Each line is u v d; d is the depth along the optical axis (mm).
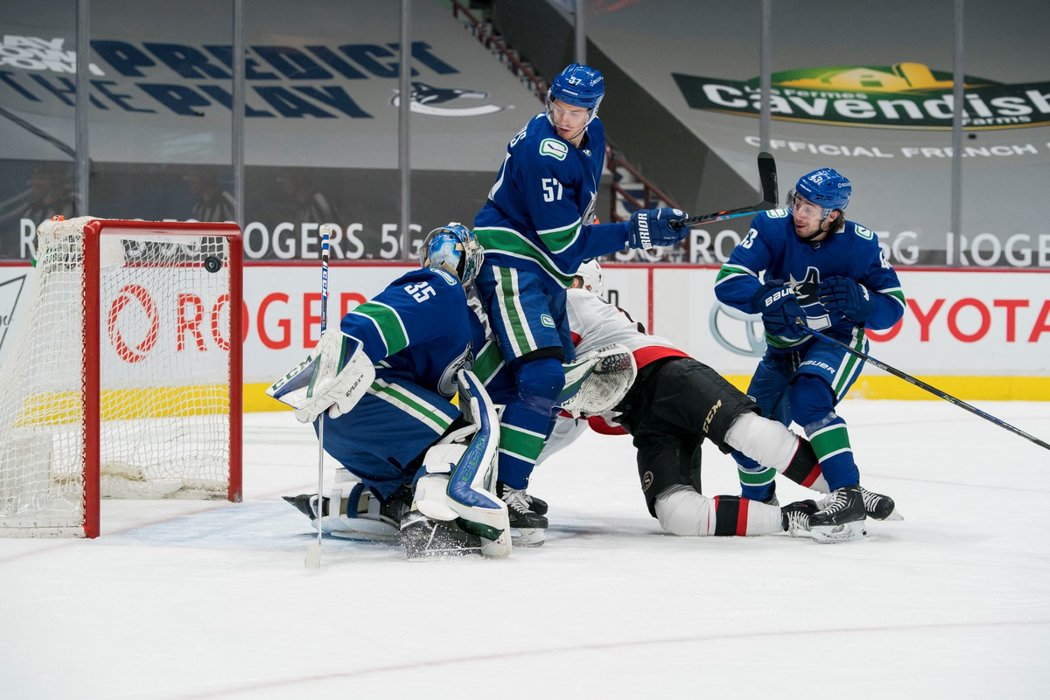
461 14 40719
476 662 8414
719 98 40500
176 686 7875
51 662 8445
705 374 13641
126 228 14469
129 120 36781
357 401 11844
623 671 8219
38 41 37156
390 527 13164
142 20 38250
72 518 14008
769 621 9617
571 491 17609
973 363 32844
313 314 30031
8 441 14680
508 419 12961
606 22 39938
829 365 13570
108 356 21016
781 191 39906
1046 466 20234
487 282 13195
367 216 35438
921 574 11492
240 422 16328
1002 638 9133
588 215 13547
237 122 31297
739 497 13711
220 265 16359
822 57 41156
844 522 13180
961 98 33969
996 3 42031
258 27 39188
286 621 9578
